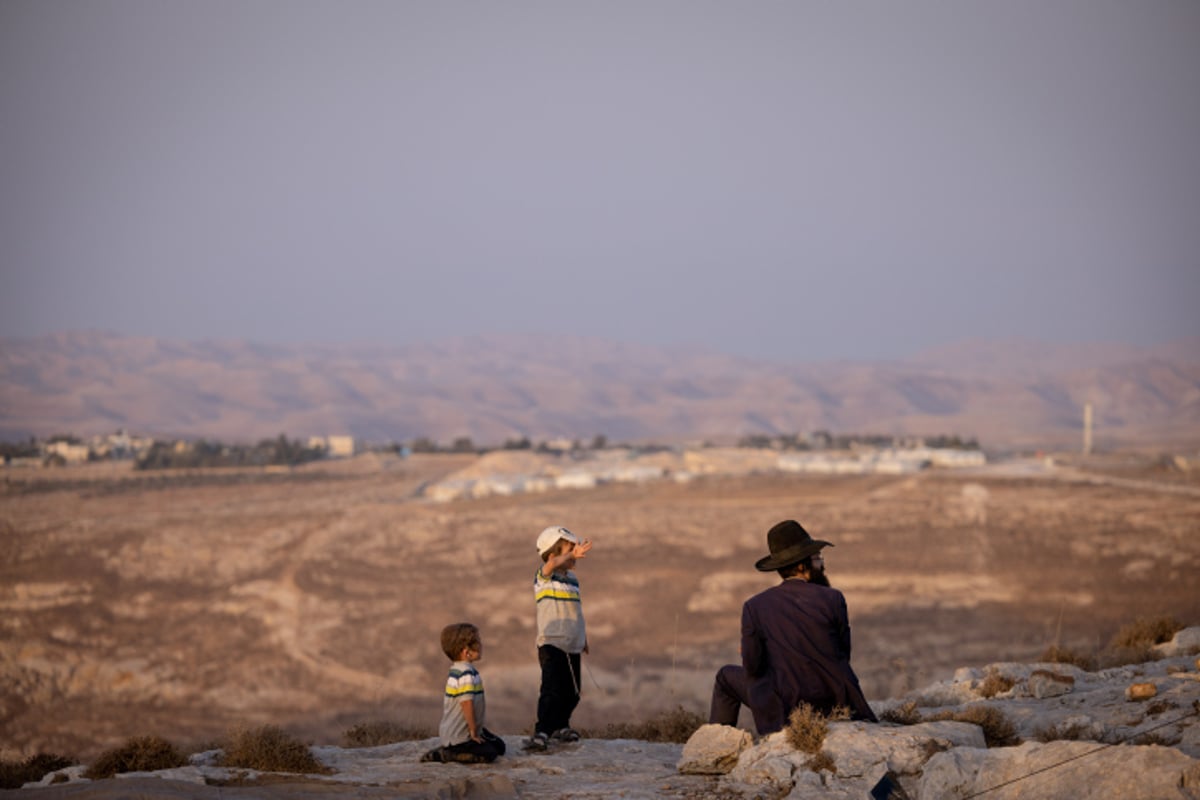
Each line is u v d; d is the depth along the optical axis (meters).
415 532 149.00
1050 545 111.00
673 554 122.88
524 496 189.50
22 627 100.19
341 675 81.56
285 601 110.62
